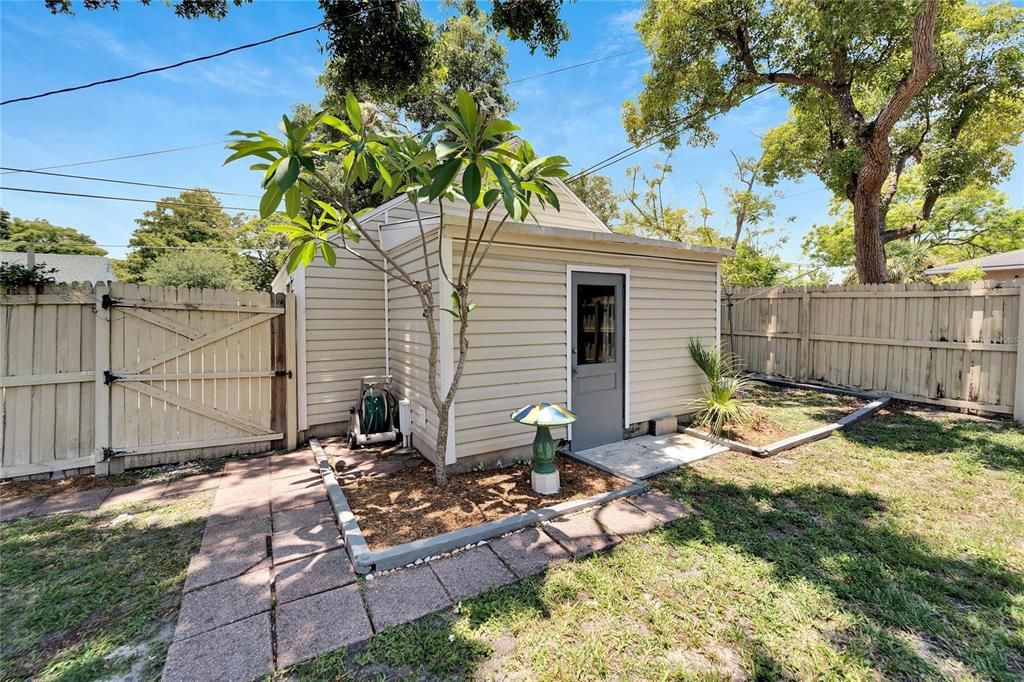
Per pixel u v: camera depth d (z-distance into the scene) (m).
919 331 6.46
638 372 5.11
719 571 2.43
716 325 5.86
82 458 4.11
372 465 4.25
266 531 2.98
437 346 3.90
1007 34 7.80
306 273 5.36
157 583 2.37
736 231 15.97
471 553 2.65
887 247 12.89
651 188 16.39
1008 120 8.74
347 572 2.46
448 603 2.18
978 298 5.80
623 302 4.95
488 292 4.04
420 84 5.79
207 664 1.78
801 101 9.59
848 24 6.80
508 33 5.18
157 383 4.38
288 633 1.97
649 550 2.66
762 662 1.78
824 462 4.24
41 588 2.32
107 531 2.98
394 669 1.76
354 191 10.48
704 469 4.11
